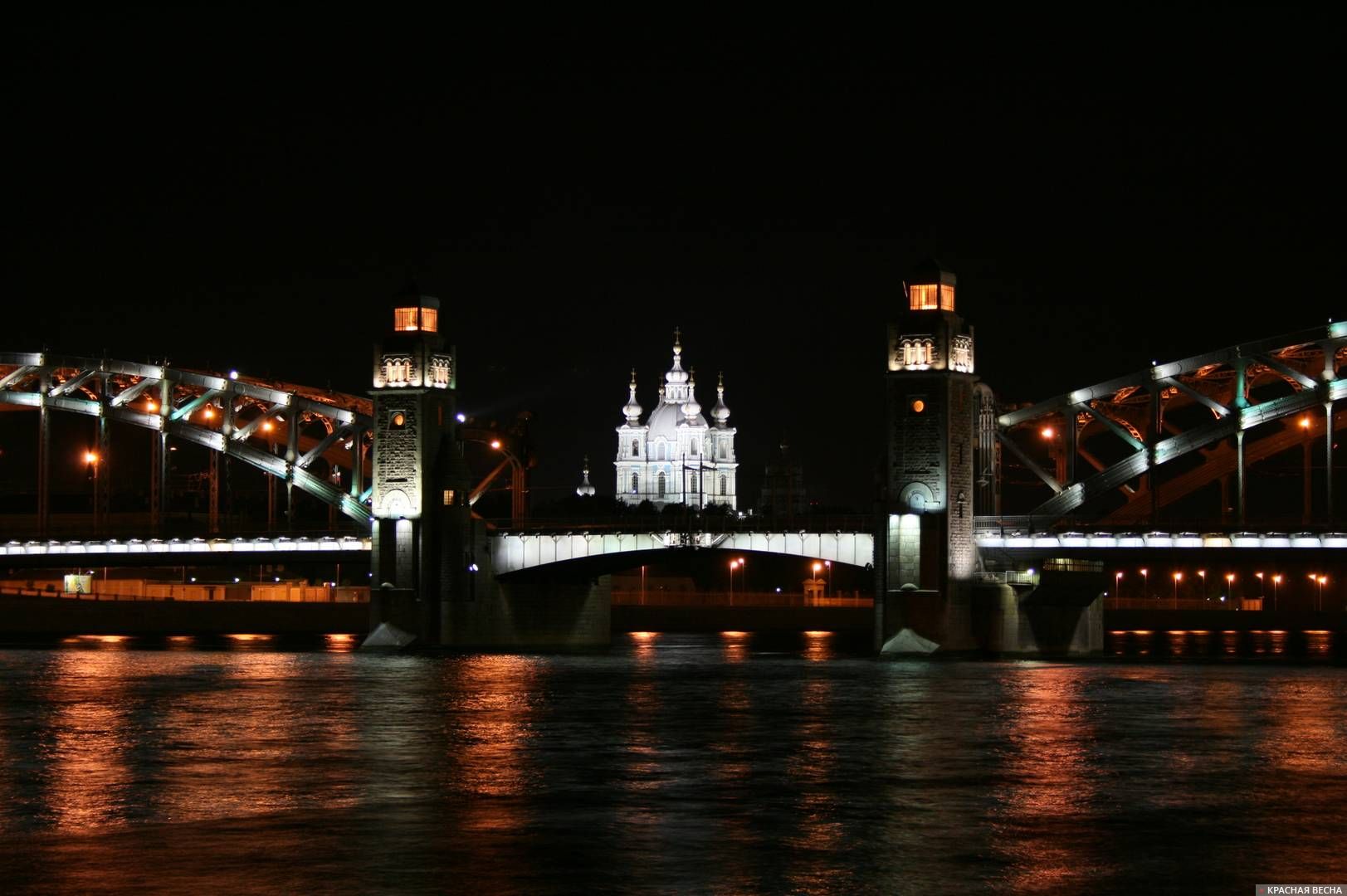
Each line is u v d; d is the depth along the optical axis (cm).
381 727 12738
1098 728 12556
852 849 8144
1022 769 10500
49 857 7956
